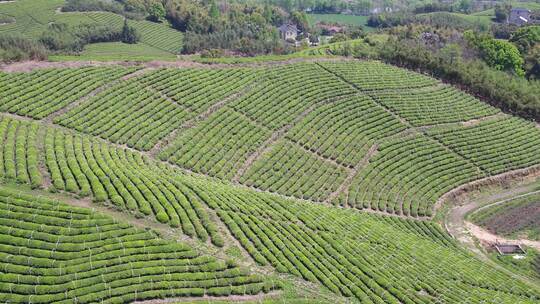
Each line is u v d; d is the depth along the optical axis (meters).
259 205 71.75
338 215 78.38
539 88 128.75
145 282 52.06
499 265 77.81
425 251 73.69
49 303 48.66
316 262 60.50
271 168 89.19
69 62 101.19
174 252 56.38
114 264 53.34
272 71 114.69
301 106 105.62
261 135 95.62
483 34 164.38
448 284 64.69
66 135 77.56
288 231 66.12
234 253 58.81
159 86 99.25
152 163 79.00
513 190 100.44
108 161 72.00
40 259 52.22
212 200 67.25
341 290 57.03
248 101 102.44
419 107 115.19
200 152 87.00
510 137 111.94
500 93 124.19
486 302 62.19
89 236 55.69
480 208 93.88
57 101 87.19
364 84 118.00
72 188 63.28
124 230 57.59
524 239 85.69
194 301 51.34
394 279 61.56
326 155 95.75
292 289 55.44
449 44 155.75
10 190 60.28
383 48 140.88
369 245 69.38
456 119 114.31
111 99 92.00
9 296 48.41
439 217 89.56
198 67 110.56
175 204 64.12
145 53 176.62
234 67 114.81
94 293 49.84
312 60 126.94
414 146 103.25
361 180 92.94
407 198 91.19
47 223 56.53
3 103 82.88
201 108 97.00
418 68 135.62
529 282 73.56
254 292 53.91
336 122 104.19
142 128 87.56
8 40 107.81
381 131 105.12
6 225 55.38
